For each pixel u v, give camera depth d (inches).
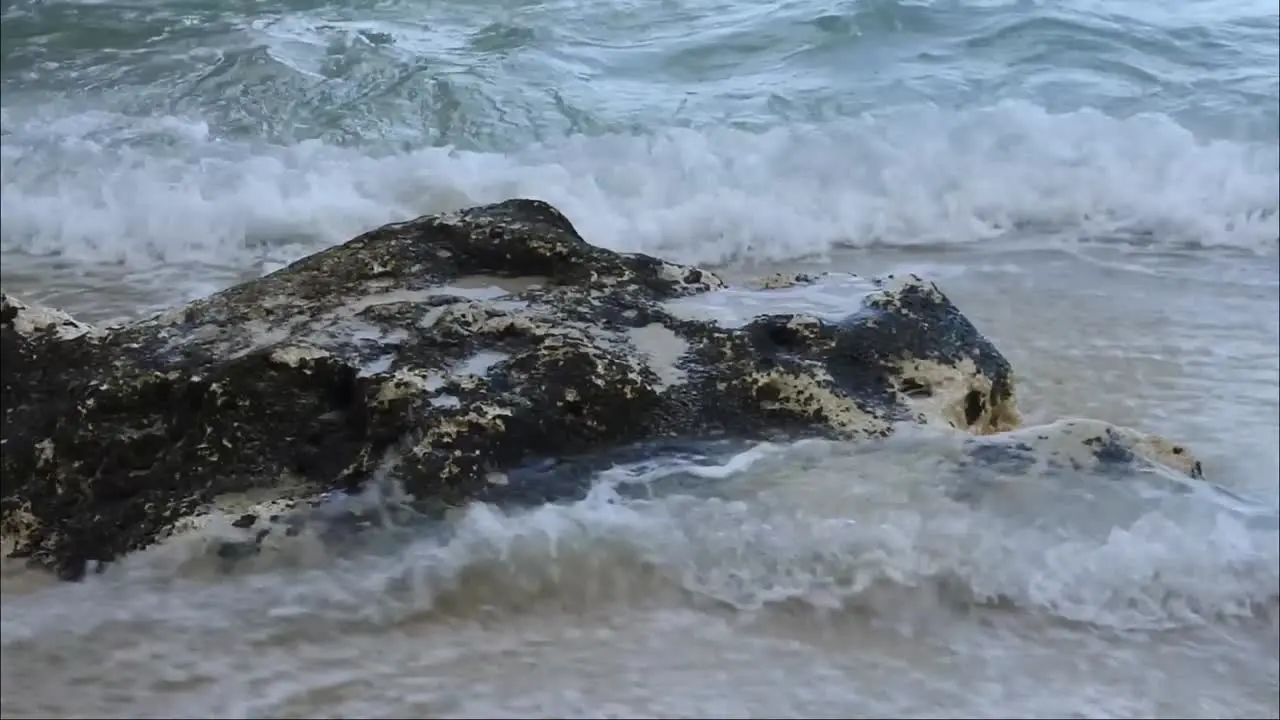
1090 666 151.7
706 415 185.5
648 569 160.4
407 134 436.1
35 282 348.2
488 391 180.2
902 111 450.0
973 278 351.3
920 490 173.6
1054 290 337.1
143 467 181.2
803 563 161.8
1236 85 464.1
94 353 196.5
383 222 394.3
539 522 166.1
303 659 147.9
